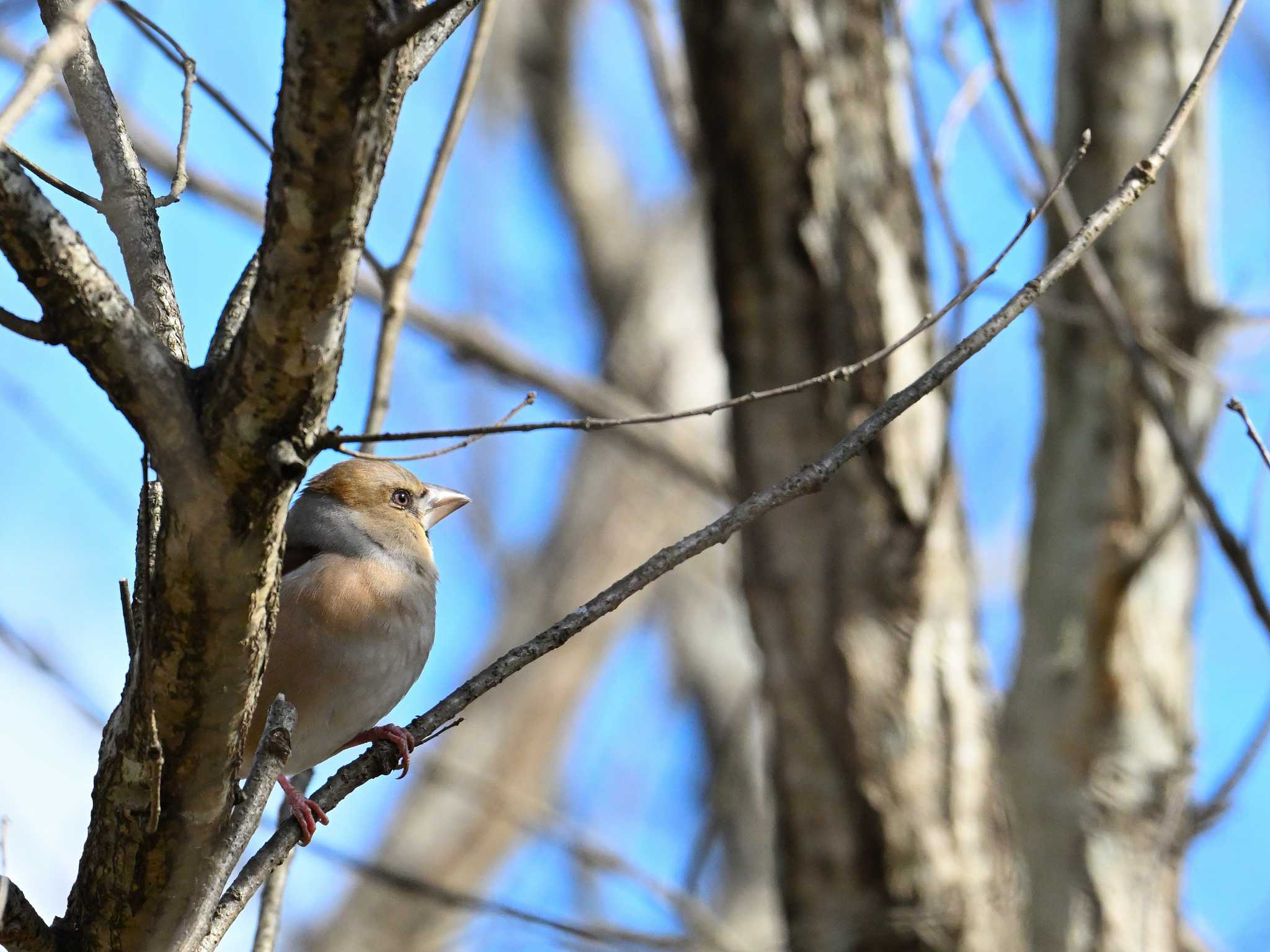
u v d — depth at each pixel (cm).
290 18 484
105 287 530
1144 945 1043
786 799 1074
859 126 1091
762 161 1079
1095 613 1084
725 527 663
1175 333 1090
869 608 1066
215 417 540
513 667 691
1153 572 1091
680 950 1339
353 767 723
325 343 530
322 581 1048
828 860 1055
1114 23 1121
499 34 2130
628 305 2136
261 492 545
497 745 2080
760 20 1082
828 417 1071
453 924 1991
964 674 1073
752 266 1087
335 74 487
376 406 991
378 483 1142
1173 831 1056
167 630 564
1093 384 1100
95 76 664
